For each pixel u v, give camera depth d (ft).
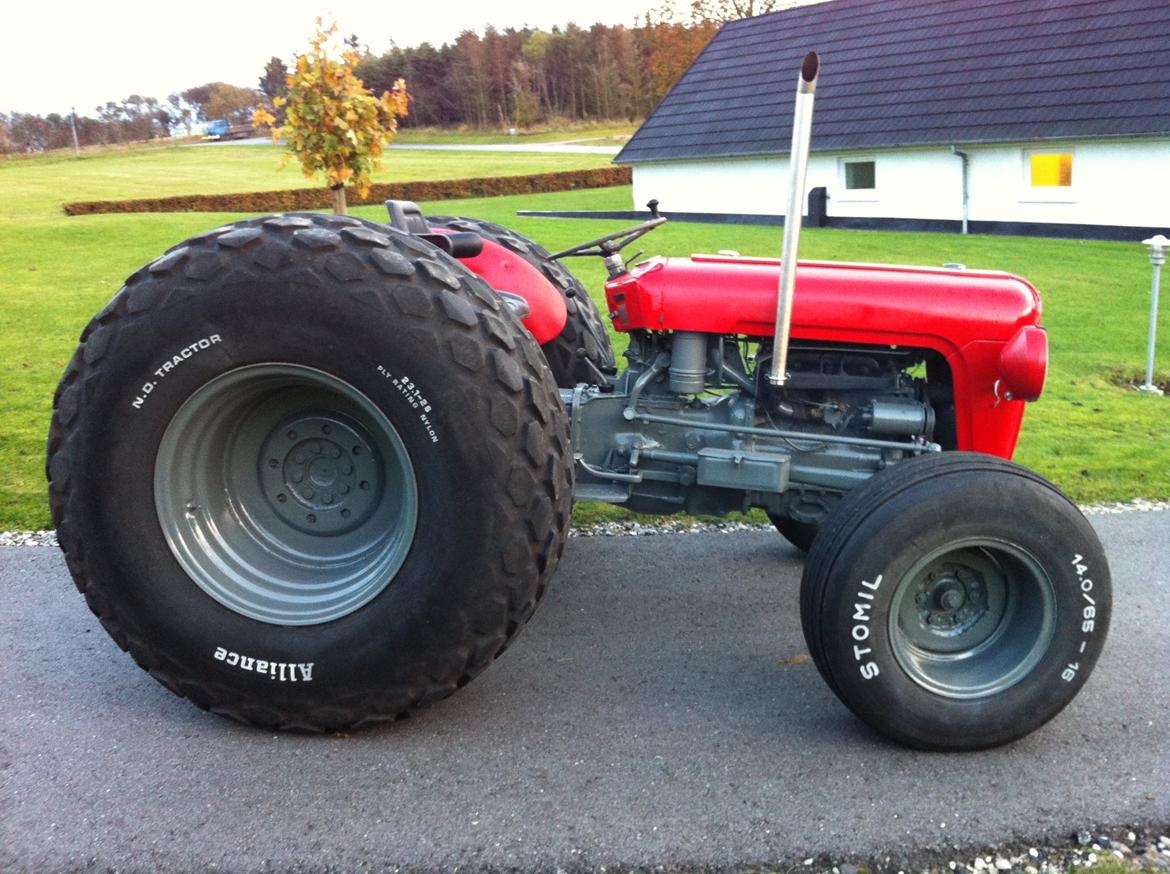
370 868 7.77
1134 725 10.00
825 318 10.89
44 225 55.16
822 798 8.70
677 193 76.38
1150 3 61.16
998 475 9.18
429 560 9.11
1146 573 14.11
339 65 31.32
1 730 9.70
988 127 60.23
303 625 9.46
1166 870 7.89
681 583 13.61
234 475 10.16
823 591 9.22
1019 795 8.79
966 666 9.57
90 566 9.60
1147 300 36.91
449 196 104.73
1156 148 54.29
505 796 8.66
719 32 84.64
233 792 8.71
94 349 9.36
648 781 8.91
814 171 68.39
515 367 9.02
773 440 11.36
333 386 9.18
